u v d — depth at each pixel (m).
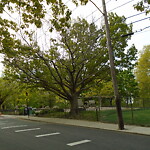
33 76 21.23
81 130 12.29
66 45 19.34
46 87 22.61
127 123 13.42
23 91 29.00
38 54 18.44
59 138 9.62
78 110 20.95
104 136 9.90
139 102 26.64
